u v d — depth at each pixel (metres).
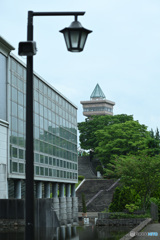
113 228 32.38
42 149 46.03
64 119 55.81
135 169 38.91
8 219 33.41
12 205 33.53
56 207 47.66
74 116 61.31
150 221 33.16
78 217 58.31
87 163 105.25
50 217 34.88
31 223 9.16
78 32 9.02
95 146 106.31
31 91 9.49
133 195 39.84
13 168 37.81
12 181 39.59
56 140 51.59
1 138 35.50
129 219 35.06
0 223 33.47
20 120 40.03
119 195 38.41
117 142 91.75
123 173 39.28
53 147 50.25
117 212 36.31
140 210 37.44
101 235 26.41
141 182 38.69
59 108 53.53
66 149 56.09
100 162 104.31
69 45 9.12
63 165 54.25
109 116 109.88
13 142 38.00
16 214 33.28
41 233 29.02
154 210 37.84
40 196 46.00
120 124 94.62
